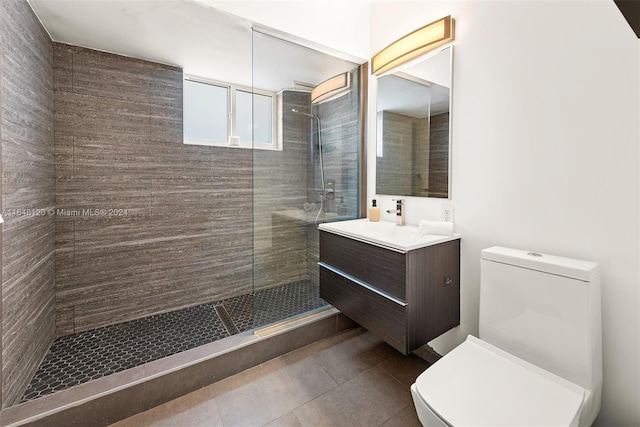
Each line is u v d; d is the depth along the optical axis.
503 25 1.38
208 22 1.79
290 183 2.21
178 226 2.46
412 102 1.87
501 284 1.26
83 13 1.66
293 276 2.23
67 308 2.04
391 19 2.01
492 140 1.45
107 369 1.66
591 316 1.02
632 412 1.08
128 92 2.19
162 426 1.32
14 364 1.36
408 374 1.66
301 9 1.94
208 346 1.68
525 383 1.00
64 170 1.99
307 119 2.21
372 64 2.16
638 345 1.06
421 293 1.43
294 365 1.74
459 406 0.90
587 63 1.13
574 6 1.15
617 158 1.07
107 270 2.18
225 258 2.70
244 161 2.76
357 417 1.36
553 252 1.26
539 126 1.28
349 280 1.75
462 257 1.62
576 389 0.99
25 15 1.51
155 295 2.39
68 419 1.25
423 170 1.81
